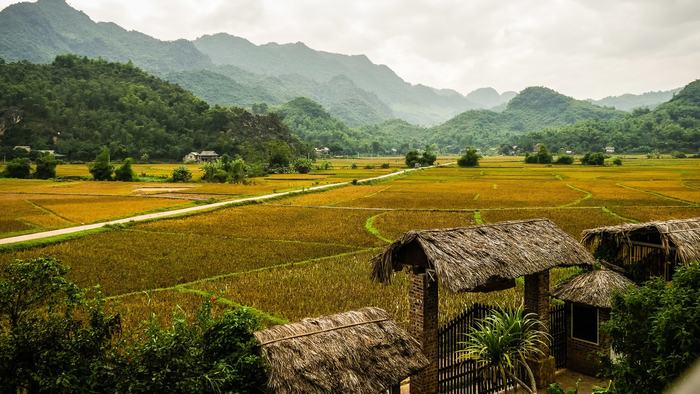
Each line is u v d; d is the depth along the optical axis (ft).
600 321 40.98
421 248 35.19
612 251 49.83
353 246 113.60
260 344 26.32
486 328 35.58
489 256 35.96
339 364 26.89
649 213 152.15
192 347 24.81
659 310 27.89
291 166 425.28
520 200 195.62
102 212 165.58
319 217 160.25
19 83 545.85
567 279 44.11
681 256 43.62
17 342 22.33
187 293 74.84
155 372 22.62
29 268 25.03
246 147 542.57
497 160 616.80
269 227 140.56
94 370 22.67
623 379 29.19
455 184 278.46
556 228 43.91
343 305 67.87
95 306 26.40
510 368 34.55
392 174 372.17
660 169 365.20
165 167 438.40
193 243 117.19
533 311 40.55
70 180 312.29
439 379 37.29
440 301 66.33
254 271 90.07
